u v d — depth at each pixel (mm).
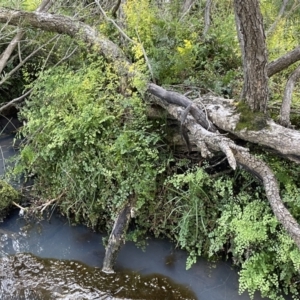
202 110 3592
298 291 3395
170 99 3668
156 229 4062
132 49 4230
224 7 5633
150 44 4438
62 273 3727
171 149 4031
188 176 3604
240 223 3332
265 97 3303
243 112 3404
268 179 3164
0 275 3672
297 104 3799
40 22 4938
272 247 3326
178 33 4590
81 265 3855
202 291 3605
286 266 3301
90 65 4508
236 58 4508
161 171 3791
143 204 3992
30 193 4691
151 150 3877
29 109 5074
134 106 3936
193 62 4398
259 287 3342
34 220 4477
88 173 4102
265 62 3107
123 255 4008
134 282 3660
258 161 3230
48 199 4484
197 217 3697
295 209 3266
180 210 3869
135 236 4105
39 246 4164
